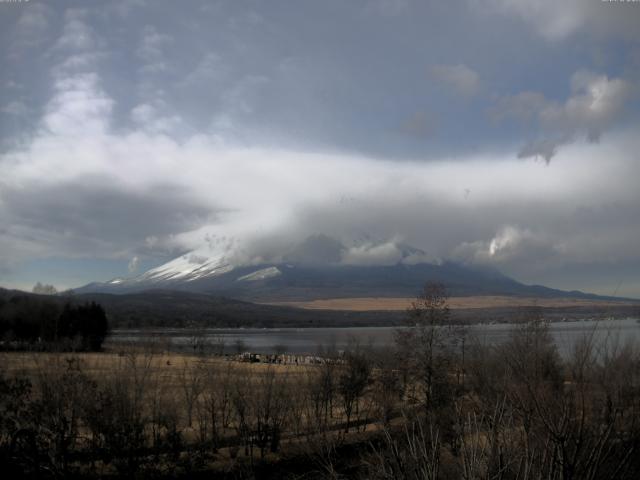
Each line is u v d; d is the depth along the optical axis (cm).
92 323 11694
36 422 3075
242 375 5425
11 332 9625
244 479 3700
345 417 5247
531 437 1257
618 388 1267
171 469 3778
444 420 2097
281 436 4412
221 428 4853
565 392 1305
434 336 5091
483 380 2145
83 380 3581
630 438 1209
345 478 2264
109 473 3525
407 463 1411
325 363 5703
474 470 1205
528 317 3978
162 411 4434
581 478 1170
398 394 4688
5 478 2933
